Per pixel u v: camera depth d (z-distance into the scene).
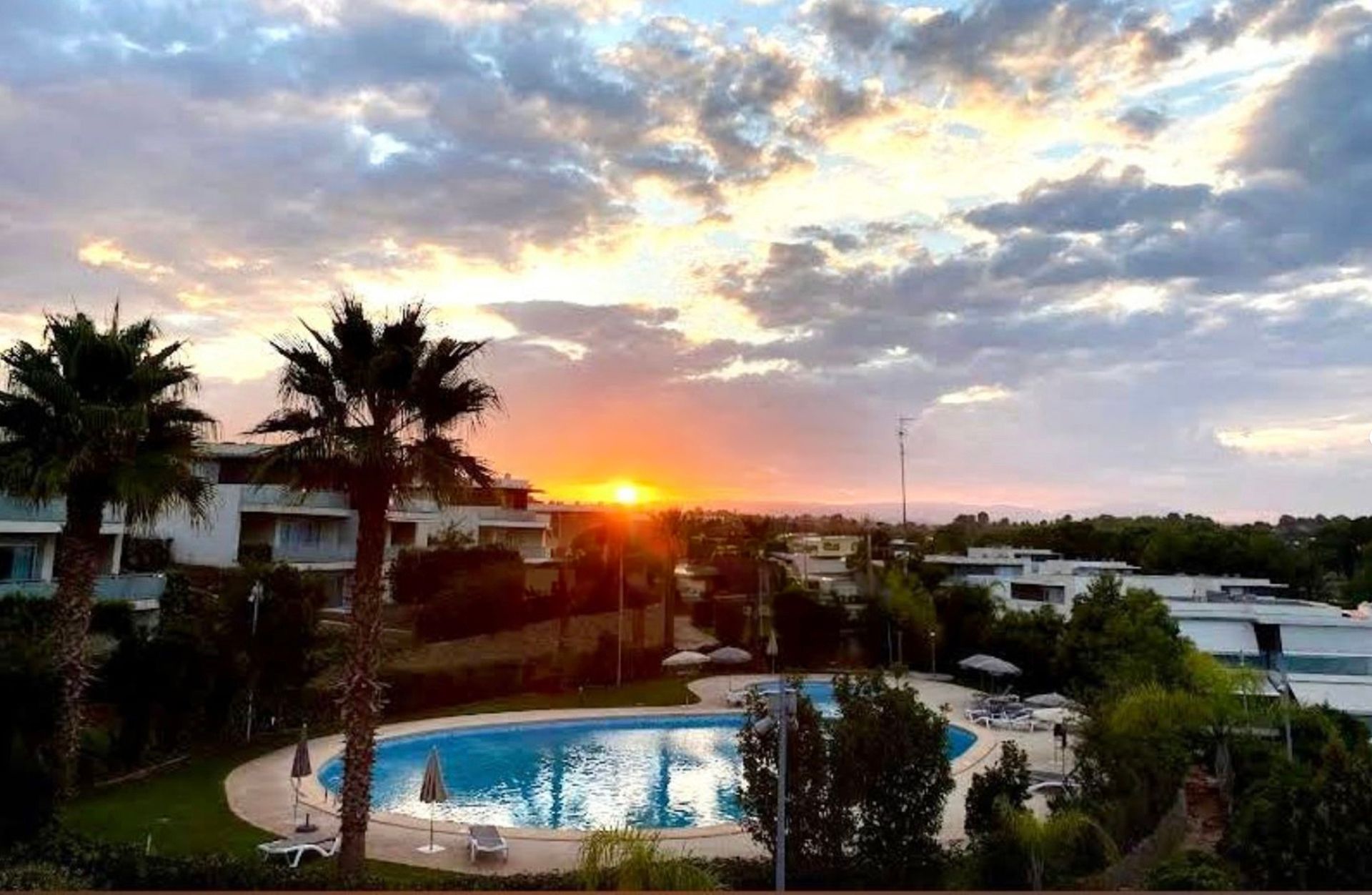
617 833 13.30
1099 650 39.47
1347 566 95.62
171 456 19.05
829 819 19.28
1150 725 25.75
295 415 16.81
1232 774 24.91
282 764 28.23
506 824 26.42
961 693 49.03
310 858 19.48
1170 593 56.00
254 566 33.19
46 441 17.78
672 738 39.19
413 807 27.61
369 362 16.47
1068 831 18.41
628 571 64.62
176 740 28.27
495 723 37.97
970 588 58.44
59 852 15.62
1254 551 82.19
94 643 29.44
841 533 144.00
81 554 18.70
